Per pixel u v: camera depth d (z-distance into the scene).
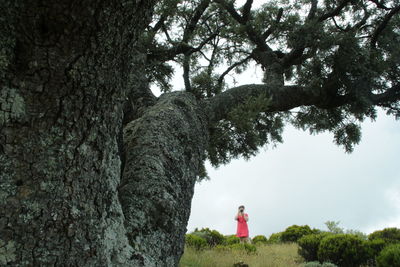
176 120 3.27
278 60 7.56
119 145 2.87
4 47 1.53
